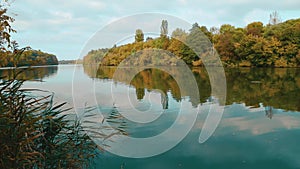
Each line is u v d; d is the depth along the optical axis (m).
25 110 2.27
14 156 2.10
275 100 8.29
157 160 3.70
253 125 5.41
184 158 3.78
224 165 3.58
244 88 11.41
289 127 5.24
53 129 2.80
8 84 2.31
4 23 2.49
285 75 17.45
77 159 2.94
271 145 4.28
